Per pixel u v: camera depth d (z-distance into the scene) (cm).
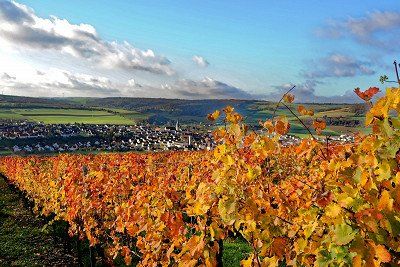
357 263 274
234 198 452
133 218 788
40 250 1633
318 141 423
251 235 453
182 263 505
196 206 488
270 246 437
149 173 1162
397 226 266
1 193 3419
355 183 326
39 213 2252
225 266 1228
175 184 882
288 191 497
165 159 2019
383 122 289
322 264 311
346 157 383
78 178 1302
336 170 366
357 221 285
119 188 1188
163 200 705
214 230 479
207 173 759
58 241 1762
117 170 1411
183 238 584
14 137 12112
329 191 354
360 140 376
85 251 1617
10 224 2102
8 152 10194
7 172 3988
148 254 709
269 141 447
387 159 288
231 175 498
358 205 296
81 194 1215
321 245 360
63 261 1502
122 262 1349
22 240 1781
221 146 502
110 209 1231
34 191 2300
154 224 700
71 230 1351
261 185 507
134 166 1311
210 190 498
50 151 10775
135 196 903
